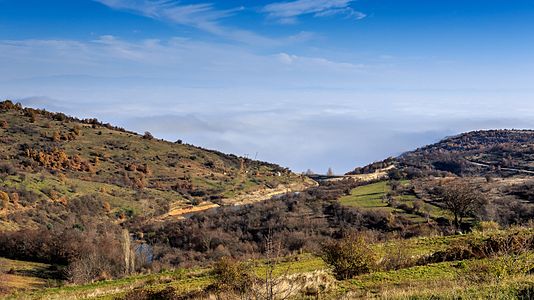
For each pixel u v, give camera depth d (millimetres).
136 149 162500
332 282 18406
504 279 13391
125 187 123000
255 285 12133
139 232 88625
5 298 30500
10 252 61000
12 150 118438
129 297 21953
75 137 151750
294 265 26547
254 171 181875
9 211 79500
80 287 31438
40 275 51781
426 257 22734
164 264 56500
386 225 63438
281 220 72438
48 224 80125
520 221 53062
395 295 13672
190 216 103750
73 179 114875
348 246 21094
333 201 85438
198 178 151750
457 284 14305
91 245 60812
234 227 75562
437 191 82188
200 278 26969
